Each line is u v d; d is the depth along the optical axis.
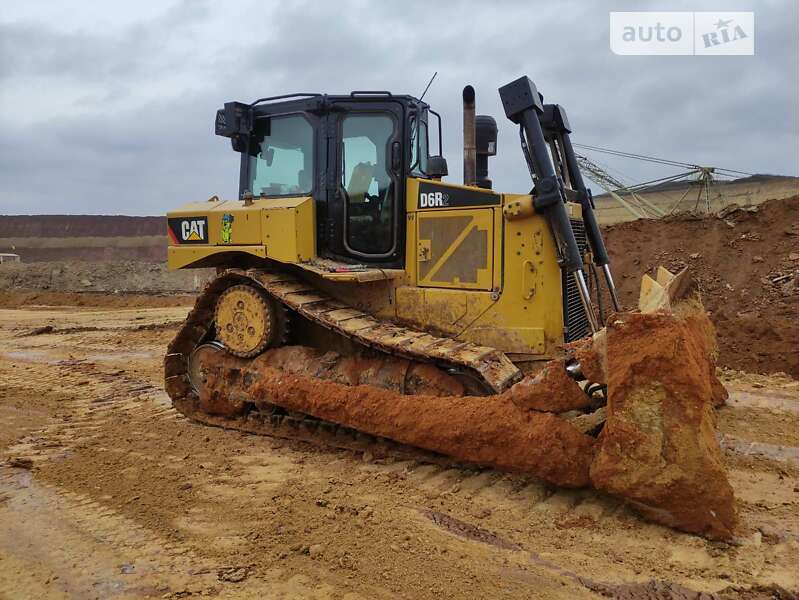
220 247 6.86
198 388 7.38
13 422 7.51
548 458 4.69
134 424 7.33
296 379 6.18
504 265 5.84
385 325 6.26
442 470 5.57
